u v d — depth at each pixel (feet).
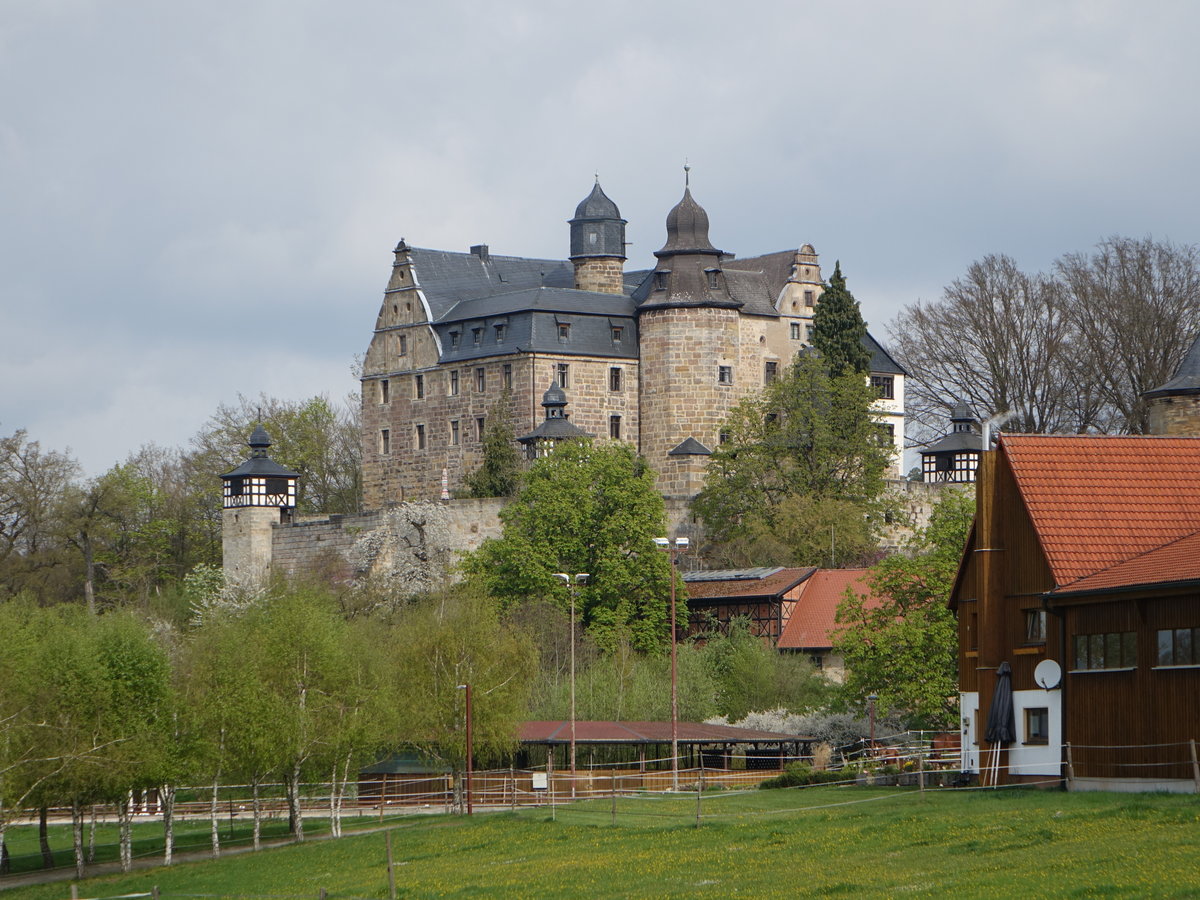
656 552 375.25
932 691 245.45
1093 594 174.91
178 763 229.66
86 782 219.61
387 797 281.54
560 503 379.35
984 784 190.19
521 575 374.02
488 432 441.68
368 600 392.88
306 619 250.57
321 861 198.90
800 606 366.63
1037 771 185.57
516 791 257.34
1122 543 183.93
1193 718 165.99
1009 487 191.83
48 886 208.85
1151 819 151.53
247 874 196.85
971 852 148.87
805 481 422.41
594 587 375.04
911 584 257.34
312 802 291.58
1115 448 191.72
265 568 440.86
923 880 139.44
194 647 258.16
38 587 431.84
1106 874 132.26
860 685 253.85
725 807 202.49
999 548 191.93
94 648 228.43
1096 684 177.17
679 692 317.42
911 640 247.29
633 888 152.46
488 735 259.19
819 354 443.73
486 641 264.72
